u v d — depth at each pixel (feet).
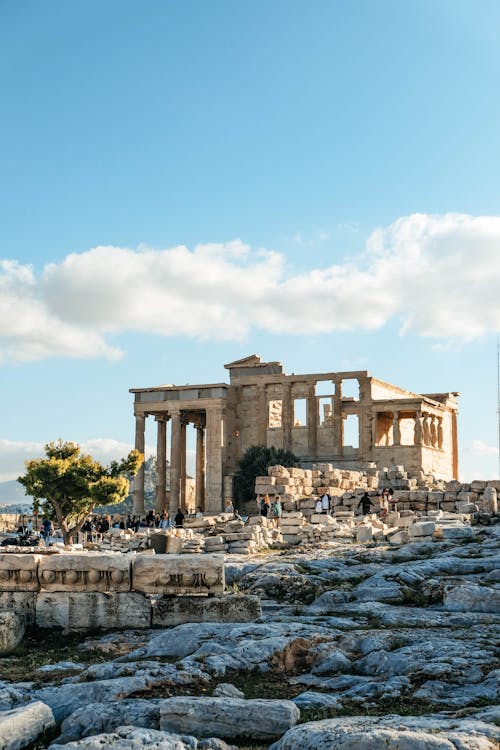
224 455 373.61
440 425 382.22
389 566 94.32
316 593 83.10
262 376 379.35
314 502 198.08
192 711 41.60
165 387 383.65
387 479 226.99
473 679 49.75
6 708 45.98
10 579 68.59
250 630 58.90
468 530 115.34
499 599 73.05
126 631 67.72
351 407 364.38
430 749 35.83
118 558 68.90
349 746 36.70
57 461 224.94
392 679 50.24
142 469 381.60
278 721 41.14
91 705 44.09
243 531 141.08
